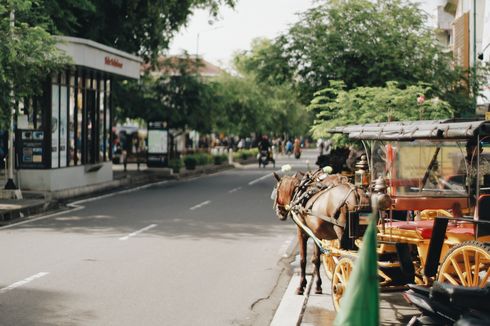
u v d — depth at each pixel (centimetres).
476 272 700
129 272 1174
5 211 1891
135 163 4888
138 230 1675
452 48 3741
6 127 2031
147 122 3981
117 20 3484
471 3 3145
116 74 3075
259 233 1655
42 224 1791
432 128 789
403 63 2619
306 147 10950
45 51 2016
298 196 1006
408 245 819
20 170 2612
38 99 2616
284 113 7100
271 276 1169
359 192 884
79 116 2923
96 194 2722
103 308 934
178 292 1038
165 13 3644
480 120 776
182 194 2720
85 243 1476
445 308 629
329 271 1059
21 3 1969
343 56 2720
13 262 1252
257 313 930
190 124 4141
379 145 907
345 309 366
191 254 1358
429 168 875
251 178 3834
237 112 5897
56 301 968
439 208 869
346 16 2781
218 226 1766
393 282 836
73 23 3139
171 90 4100
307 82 2766
